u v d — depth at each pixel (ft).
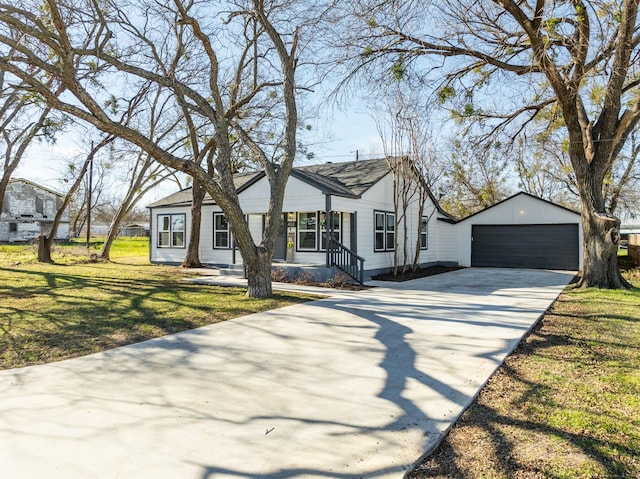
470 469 8.85
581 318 24.76
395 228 50.70
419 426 10.72
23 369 15.58
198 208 58.34
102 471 8.61
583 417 11.21
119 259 74.74
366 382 14.02
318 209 43.21
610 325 22.53
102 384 13.93
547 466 8.87
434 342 19.10
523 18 28.32
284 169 32.91
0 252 78.48
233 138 59.36
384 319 24.17
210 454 9.33
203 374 14.93
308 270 42.22
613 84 34.71
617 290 35.76
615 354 17.19
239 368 15.57
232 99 40.81
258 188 49.44
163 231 65.72
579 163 38.04
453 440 10.21
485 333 20.75
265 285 32.22
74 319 23.93
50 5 21.76
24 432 10.36
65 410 11.74
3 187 52.13
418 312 26.32
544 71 31.42
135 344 19.04
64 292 34.19
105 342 19.34
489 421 11.21
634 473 8.58
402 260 56.13
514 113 41.32
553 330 21.88
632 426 10.67
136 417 11.27
